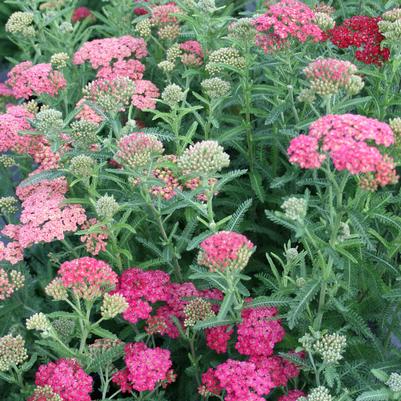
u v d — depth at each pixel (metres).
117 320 0.65
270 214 0.54
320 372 0.60
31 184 0.70
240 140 0.77
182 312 0.61
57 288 0.56
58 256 0.69
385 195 0.61
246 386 0.54
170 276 0.70
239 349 0.58
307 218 0.63
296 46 0.74
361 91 0.78
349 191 0.67
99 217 0.66
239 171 0.59
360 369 0.61
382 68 0.71
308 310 0.59
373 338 0.61
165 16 0.84
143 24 0.84
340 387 0.58
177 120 0.67
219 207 0.76
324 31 0.74
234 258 0.54
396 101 0.67
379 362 0.59
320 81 0.57
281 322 0.62
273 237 0.74
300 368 0.57
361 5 0.84
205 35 0.79
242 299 0.63
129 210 0.63
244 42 0.72
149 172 0.60
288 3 0.69
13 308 0.67
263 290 0.67
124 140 0.59
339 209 0.53
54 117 0.65
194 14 0.78
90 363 0.57
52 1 0.94
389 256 0.61
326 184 0.60
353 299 0.65
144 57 0.90
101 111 0.65
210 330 0.60
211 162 0.56
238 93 0.76
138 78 0.82
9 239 0.78
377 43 0.68
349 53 0.75
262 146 0.77
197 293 0.63
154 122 0.85
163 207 0.63
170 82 0.79
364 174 0.53
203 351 0.65
